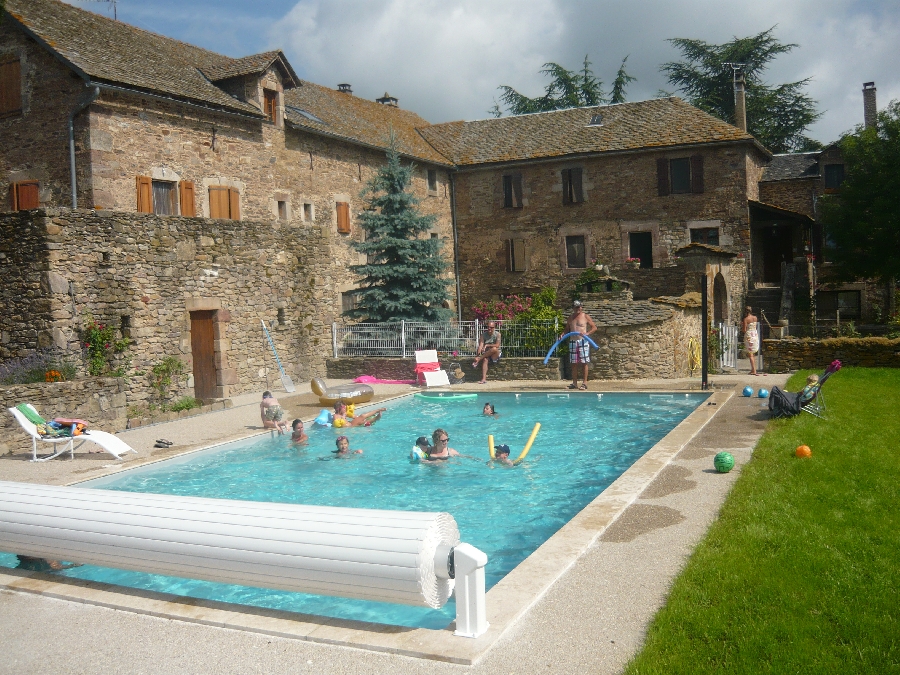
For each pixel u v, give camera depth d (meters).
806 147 43.38
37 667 4.37
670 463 8.53
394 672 4.05
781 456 8.43
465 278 30.27
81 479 9.45
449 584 4.71
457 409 15.23
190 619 4.88
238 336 17.41
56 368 13.10
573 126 29.70
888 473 7.49
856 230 25.58
